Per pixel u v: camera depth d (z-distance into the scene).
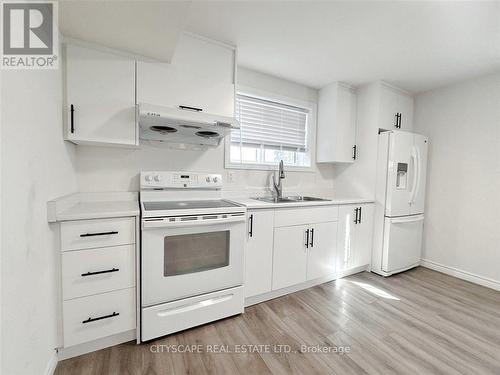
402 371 1.37
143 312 1.51
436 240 2.99
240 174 2.58
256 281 2.04
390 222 2.71
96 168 1.89
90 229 1.39
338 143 2.92
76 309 1.37
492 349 1.57
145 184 1.94
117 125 1.67
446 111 2.90
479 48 2.07
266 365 1.40
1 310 0.81
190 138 2.23
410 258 2.94
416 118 3.21
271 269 2.12
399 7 1.58
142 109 1.56
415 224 2.96
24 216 1.00
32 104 1.09
